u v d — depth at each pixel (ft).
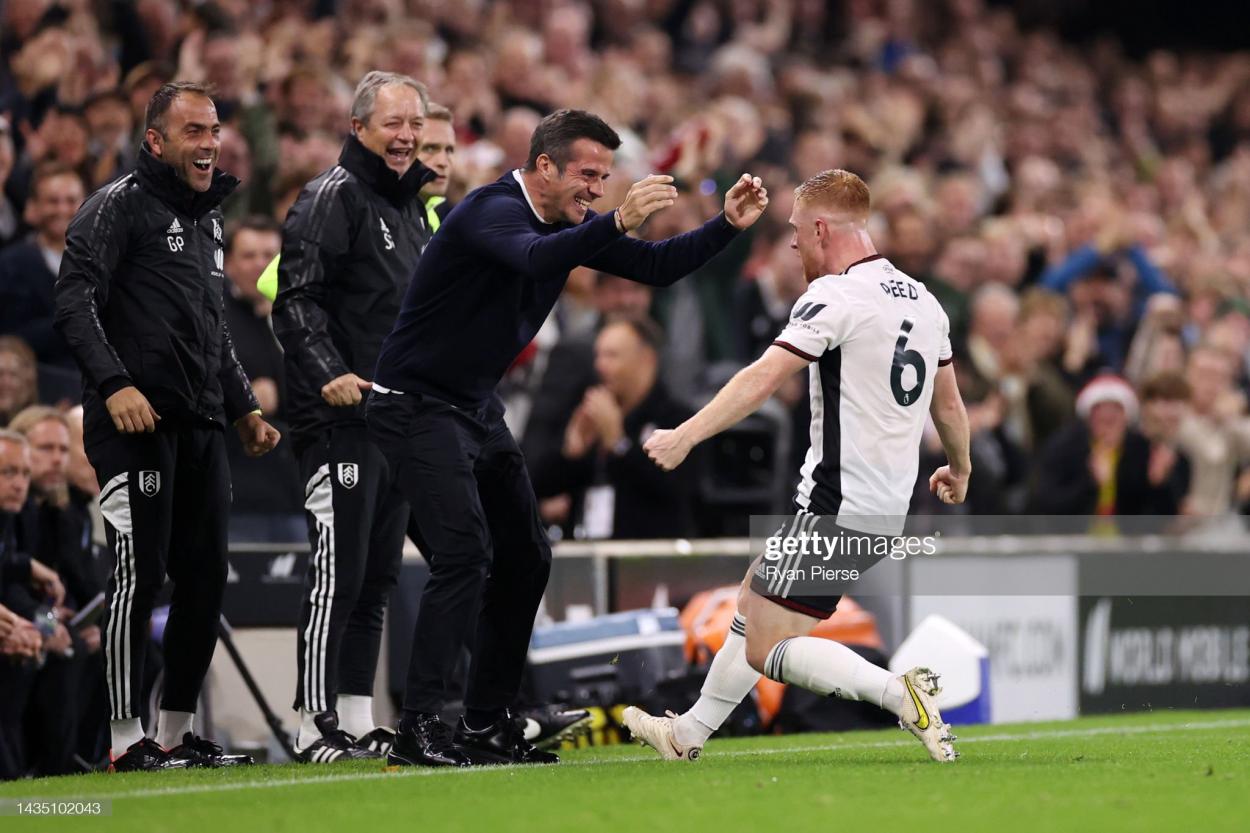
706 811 46.52
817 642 58.90
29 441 78.33
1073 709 107.14
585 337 105.40
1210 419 136.77
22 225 97.45
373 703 84.64
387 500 70.95
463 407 59.93
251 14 130.62
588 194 59.11
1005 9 237.25
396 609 86.02
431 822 45.14
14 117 101.50
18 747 74.23
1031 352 136.36
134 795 53.21
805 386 120.88
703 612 92.84
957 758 61.26
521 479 61.62
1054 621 106.73
